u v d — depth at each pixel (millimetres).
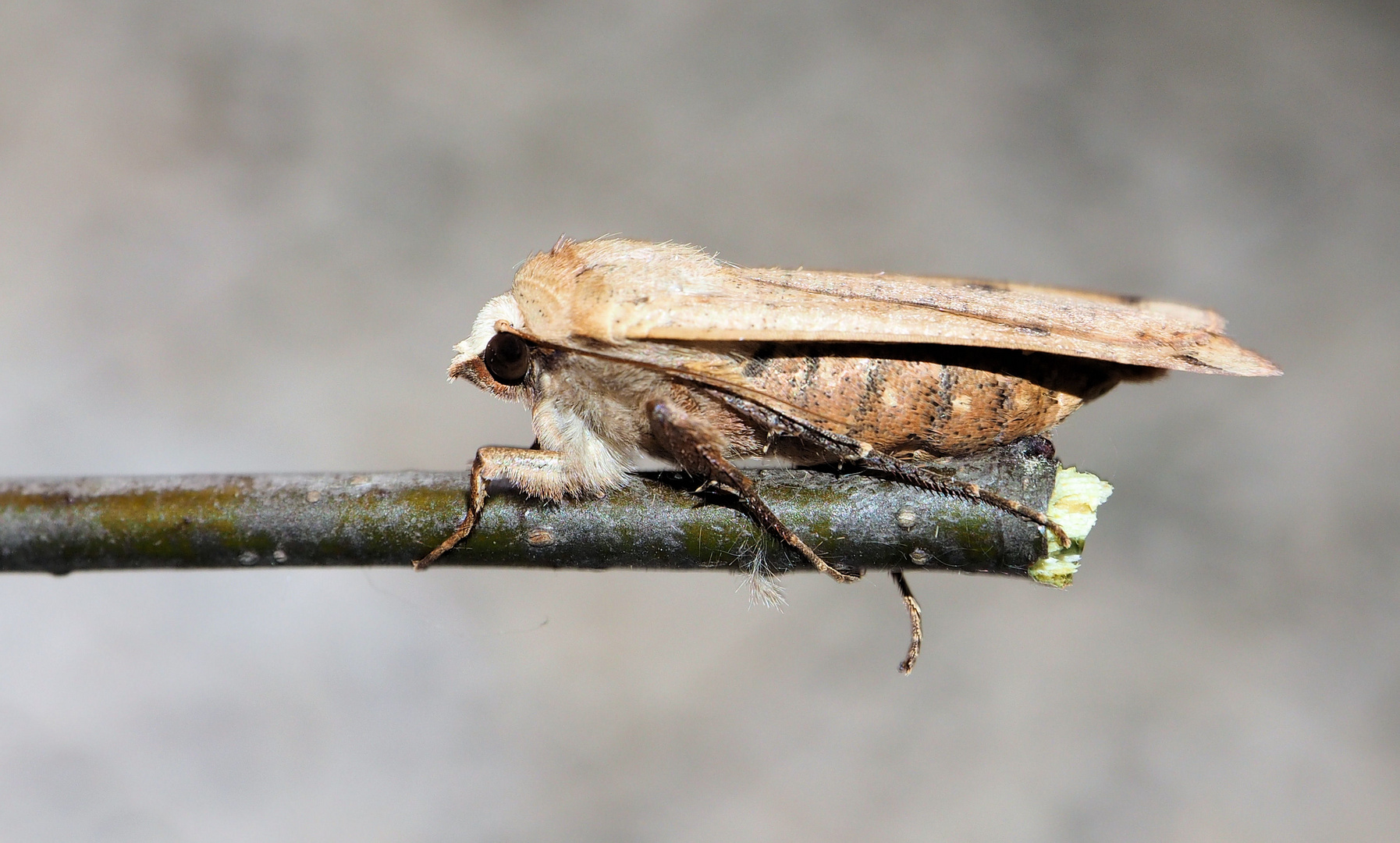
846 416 145
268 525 145
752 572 144
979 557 142
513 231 308
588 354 145
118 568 146
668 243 147
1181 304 148
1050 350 143
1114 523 254
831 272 146
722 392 145
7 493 145
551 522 145
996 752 218
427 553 145
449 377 150
